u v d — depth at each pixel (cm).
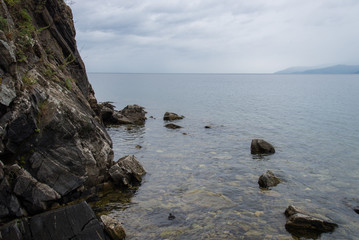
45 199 1109
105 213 1276
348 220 1303
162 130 3284
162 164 2016
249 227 1215
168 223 1223
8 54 1133
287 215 1314
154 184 1641
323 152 2434
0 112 1077
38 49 1541
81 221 1012
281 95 8831
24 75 1273
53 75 1575
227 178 1778
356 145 2684
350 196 1566
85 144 1398
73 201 1299
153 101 6894
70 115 1328
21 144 1138
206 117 4372
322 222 1208
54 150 1227
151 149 2419
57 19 1977
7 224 927
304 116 4478
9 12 1486
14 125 1096
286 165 2064
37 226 958
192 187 1620
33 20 1745
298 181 1761
